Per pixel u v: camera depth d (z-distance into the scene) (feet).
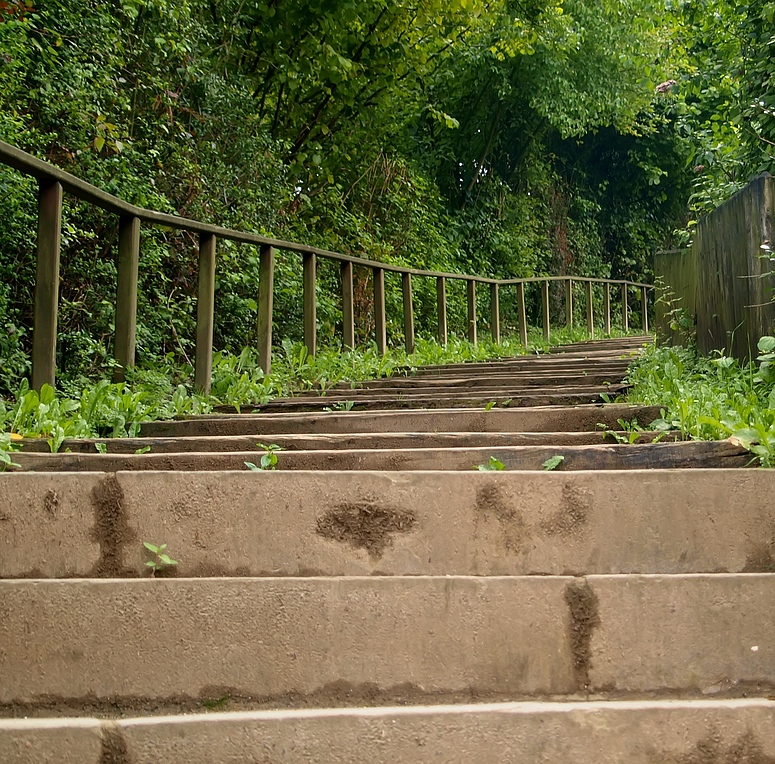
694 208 24.18
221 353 24.99
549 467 10.50
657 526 8.74
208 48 32.14
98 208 22.25
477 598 7.85
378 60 39.11
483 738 6.99
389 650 7.75
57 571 8.56
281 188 33.14
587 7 58.95
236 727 6.89
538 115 63.26
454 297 52.54
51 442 11.76
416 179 49.42
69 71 21.62
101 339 21.99
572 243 70.90
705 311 19.11
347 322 28.94
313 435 12.74
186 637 7.68
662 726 7.07
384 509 8.71
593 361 27.20
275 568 8.63
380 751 6.93
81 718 7.12
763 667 7.82
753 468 9.12
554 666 7.79
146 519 8.66
